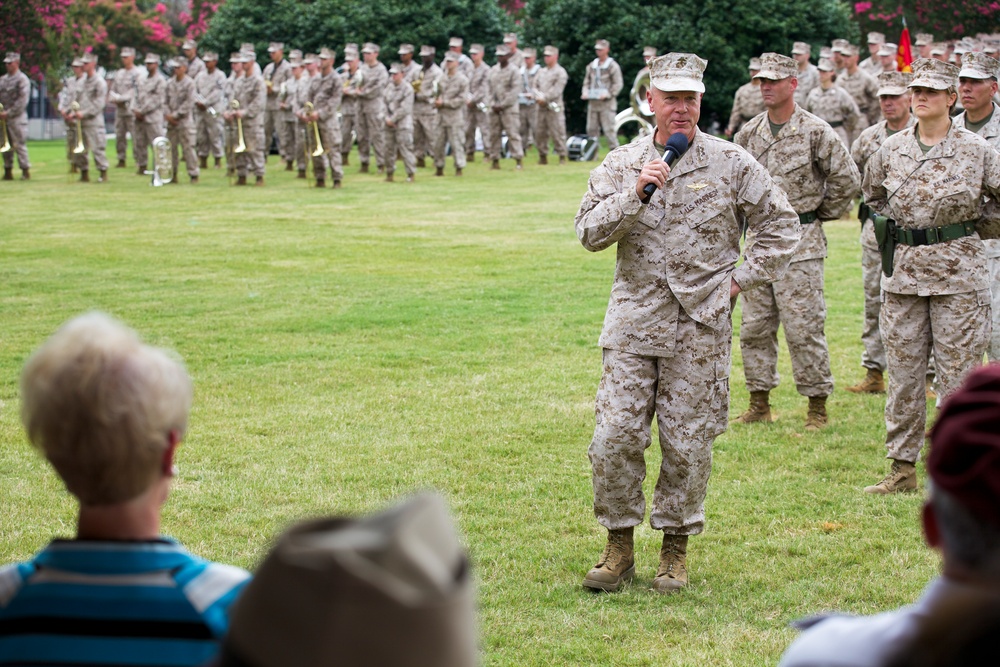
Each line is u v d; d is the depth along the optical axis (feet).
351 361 32.32
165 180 80.53
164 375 6.83
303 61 94.63
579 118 118.42
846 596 17.43
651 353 17.43
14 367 31.50
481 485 22.39
